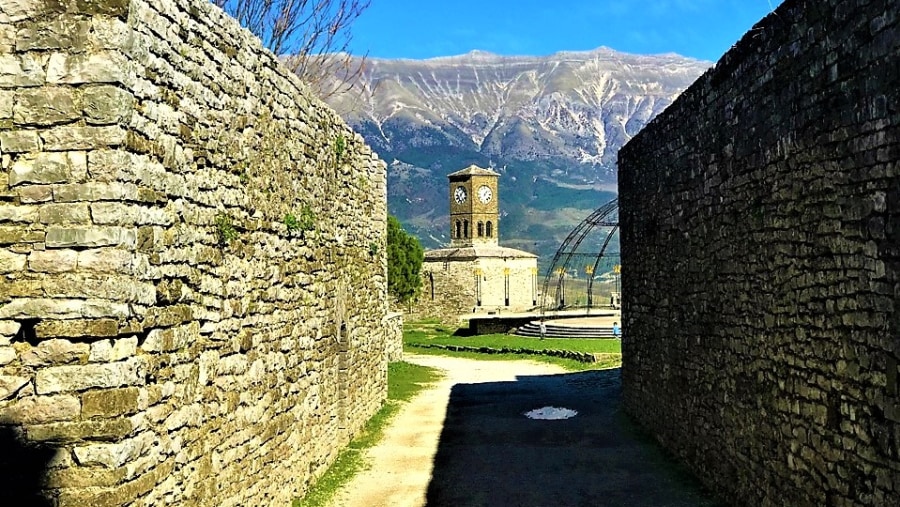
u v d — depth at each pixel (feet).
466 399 66.49
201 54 23.27
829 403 22.91
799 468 25.05
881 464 19.98
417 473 39.88
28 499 17.88
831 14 22.45
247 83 27.17
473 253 219.41
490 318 152.46
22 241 18.08
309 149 35.53
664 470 39.32
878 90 19.89
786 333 26.07
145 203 19.57
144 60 19.65
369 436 48.83
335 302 41.14
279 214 30.76
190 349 22.31
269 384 29.37
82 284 18.02
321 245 37.76
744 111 29.91
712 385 34.50
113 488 18.12
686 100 38.09
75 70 18.24
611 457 42.65
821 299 23.40
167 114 20.93
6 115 18.22
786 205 25.98
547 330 131.44
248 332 27.09
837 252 22.34
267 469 29.09
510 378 84.07
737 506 31.14
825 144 22.95
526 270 229.04
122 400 18.44
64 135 18.22
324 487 36.09
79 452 18.02
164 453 20.52
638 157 48.98
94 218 18.19
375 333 56.59
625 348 54.90
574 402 62.69
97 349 18.15
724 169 32.42
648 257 46.88
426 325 196.03
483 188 234.58
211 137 23.91
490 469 40.75
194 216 22.65
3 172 18.20
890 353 19.52
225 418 24.89
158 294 20.30
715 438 34.09
